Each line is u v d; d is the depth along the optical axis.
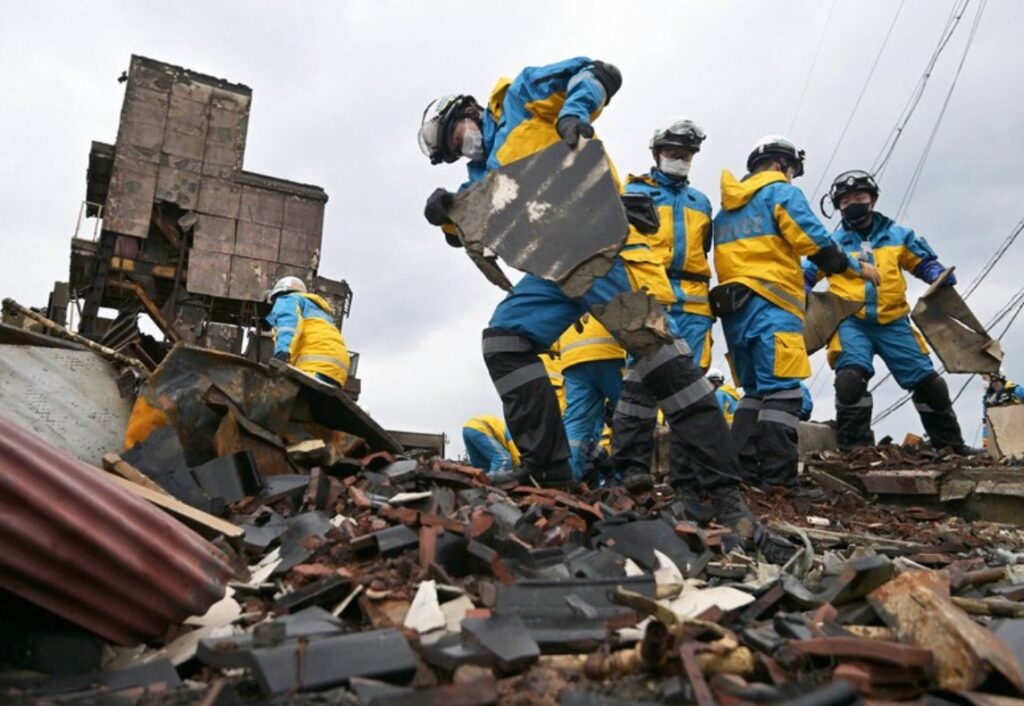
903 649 1.50
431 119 4.25
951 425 8.20
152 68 17.92
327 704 1.36
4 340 3.88
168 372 3.49
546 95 3.84
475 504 3.06
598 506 3.31
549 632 1.70
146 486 2.90
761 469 5.19
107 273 16.83
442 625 1.79
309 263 18.59
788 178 5.57
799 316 5.02
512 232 3.73
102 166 17.73
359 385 15.65
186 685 1.55
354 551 2.32
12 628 1.67
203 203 17.88
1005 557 3.45
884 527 4.68
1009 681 1.50
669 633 1.52
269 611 2.02
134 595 1.80
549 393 3.98
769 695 1.44
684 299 5.61
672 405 3.68
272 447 3.63
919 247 8.28
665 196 5.70
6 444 1.61
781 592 2.19
